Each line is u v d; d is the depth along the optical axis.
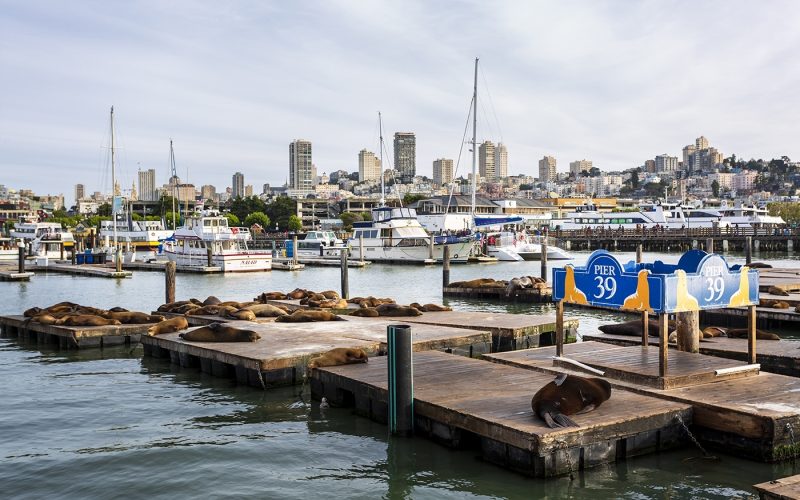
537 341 18.08
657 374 10.62
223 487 8.66
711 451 9.42
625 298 11.02
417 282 40.69
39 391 13.65
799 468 8.80
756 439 8.98
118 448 10.09
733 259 62.31
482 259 56.88
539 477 8.58
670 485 8.43
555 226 95.25
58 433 10.86
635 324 15.85
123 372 15.39
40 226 75.62
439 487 8.56
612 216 89.88
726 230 77.06
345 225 119.06
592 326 22.02
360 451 9.89
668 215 87.00
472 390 10.70
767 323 20.45
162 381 14.45
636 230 82.50
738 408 9.23
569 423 8.77
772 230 75.56
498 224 72.69
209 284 41.38
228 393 13.36
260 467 9.33
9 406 12.50
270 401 12.70
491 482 8.64
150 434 10.78
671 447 9.49
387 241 58.19
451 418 9.63
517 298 29.52
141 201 138.12
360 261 54.84
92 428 11.12
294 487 8.66
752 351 11.37
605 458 8.97
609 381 10.88
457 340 16.03
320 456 9.73
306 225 151.38
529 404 9.82
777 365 13.12
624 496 8.18
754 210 84.56
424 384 11.13
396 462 9.40
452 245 55.81
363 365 12.83
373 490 8.52
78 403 12.70
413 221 60.25
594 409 9.41
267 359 13.42
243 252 52.12
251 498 8.34
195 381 14.42
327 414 11.81
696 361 11.53
